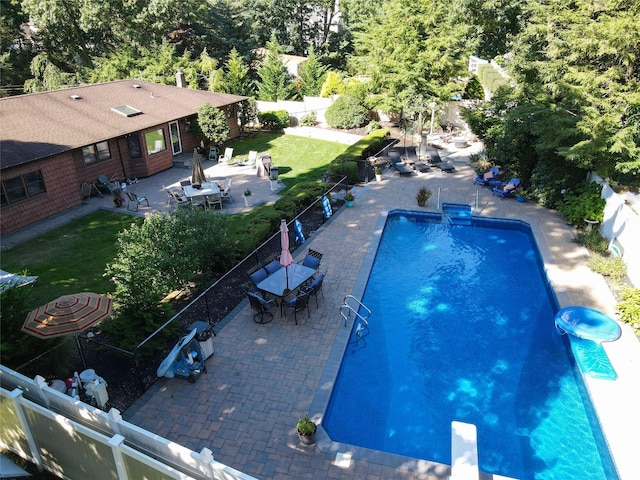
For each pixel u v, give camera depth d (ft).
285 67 151.64
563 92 59.57
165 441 23.39
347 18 195.93
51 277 52.65
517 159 74.49
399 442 32.53
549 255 55.11
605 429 31.76
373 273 54.49
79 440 25.02
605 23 54.80
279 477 28.50
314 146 106.63
